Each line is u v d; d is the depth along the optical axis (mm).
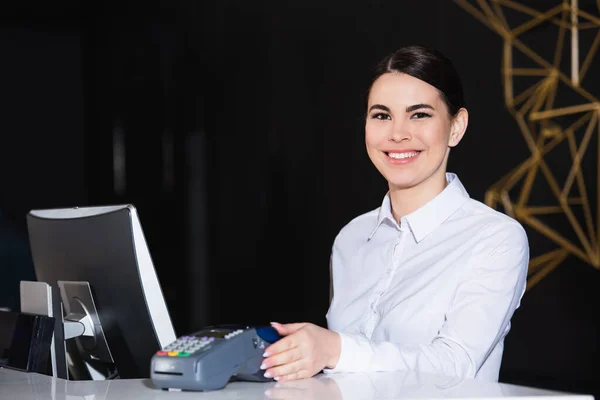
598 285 3795
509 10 4070
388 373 1411
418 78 1730
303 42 5035
